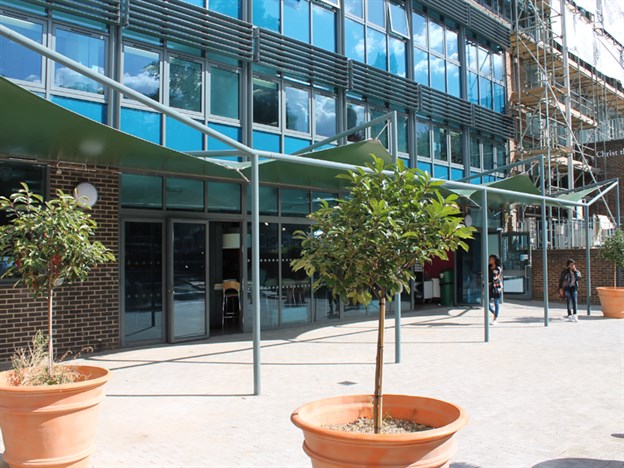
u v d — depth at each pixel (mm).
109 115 10414
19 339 9188
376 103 16156
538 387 7590
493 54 21766
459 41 19812
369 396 4145
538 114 24453
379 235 3754
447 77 19078
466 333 12773
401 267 3996
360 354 10156
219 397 7172
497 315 14922
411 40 17406
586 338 11969
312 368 8930
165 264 11344
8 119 7246
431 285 19969
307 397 7145
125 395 7285
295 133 13789
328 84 14648
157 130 11188
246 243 12875
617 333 12703
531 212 25438
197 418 6262
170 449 5262
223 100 12414
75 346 9883
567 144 23156
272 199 13469
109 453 5164
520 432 5695
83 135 7969
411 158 17172
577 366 8984
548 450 5180
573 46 25422
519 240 21234
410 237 3850
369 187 3922
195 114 11789
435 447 3322
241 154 8727
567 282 15070
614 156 27969
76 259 5293
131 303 10844
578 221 21844
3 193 9258
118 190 10547
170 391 7484
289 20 13867
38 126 7531
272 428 5883
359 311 15539
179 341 11398
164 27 11133
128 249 10852
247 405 6793
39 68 9664
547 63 25375
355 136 15344
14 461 4477
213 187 12273
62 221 5078
